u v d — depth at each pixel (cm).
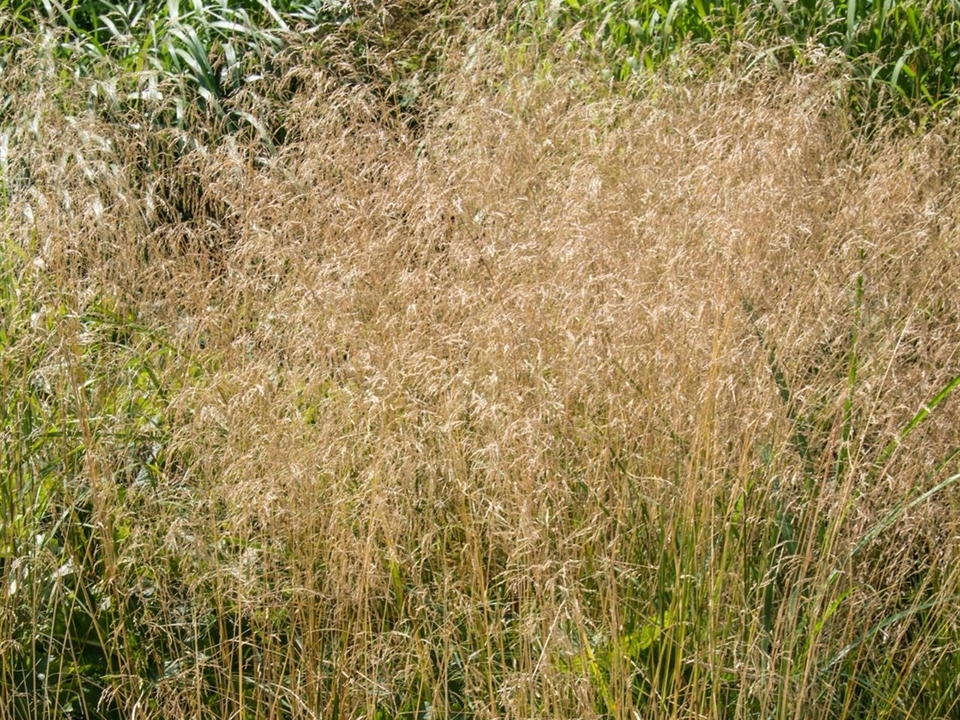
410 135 505
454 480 297
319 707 283
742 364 305
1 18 512
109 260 385
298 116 480
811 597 280
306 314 337
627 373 304
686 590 280
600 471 296
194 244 405
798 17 643
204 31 655
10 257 367
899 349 325
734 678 274
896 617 276
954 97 581
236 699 293
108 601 299
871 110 582
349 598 281
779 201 363
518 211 398
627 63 612
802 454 306
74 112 440
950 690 290
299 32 607
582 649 261
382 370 302
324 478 296
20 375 339
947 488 308
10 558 299
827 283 343
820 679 277
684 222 364
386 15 646
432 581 298
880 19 619
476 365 311
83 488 320
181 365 354
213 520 280
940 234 386
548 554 271
